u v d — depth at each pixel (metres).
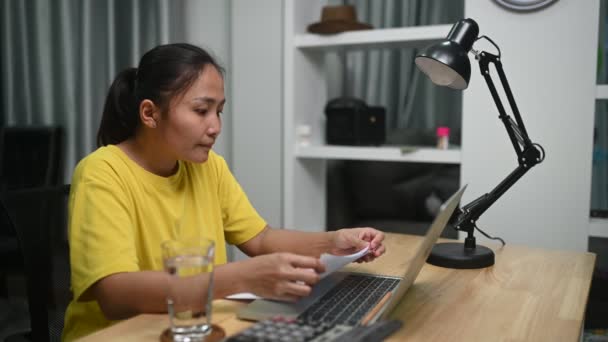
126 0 2.66
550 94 1.83
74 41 2.71
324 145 2.39
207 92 1.02
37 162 2.55
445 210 0.83
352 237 1.17
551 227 1.86
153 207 1.10
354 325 0.78
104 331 0.81
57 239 1.14
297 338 0.69
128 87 1.13
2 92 2.84
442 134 2.09
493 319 0.86
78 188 1.01
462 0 2.58
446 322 0.85
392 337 0.78
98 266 0.91
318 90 2.47
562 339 0.78
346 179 2.79
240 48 2.33
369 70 2.72
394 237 1.49
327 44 2.16
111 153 1.08
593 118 1.79
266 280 0.86
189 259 0.75
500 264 1.22
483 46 1.90
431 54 1.13
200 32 2.65
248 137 2.35
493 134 1.90
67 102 2.73
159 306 0.87
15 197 1.10
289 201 2.27
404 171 2.69
